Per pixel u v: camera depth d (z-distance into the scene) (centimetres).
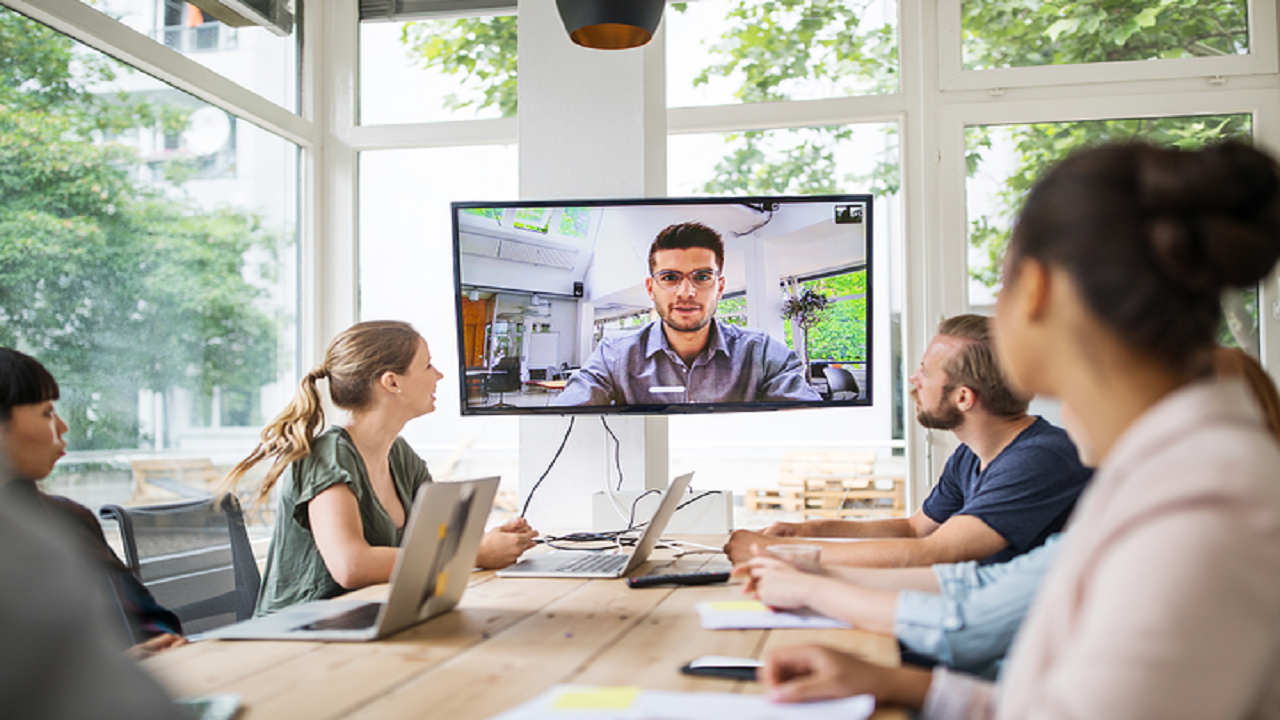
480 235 292
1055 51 341
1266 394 105
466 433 388
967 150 346
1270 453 59
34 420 160
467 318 294
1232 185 63
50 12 256
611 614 143
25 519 38
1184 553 56
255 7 357
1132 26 336
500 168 386
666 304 296
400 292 393
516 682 105
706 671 107
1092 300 66
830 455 360
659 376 298
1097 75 335
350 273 390
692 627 133
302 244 386
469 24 388
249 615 200
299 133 377
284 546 194
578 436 314
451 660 115
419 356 214
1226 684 54
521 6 321
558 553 215
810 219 295
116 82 287
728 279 296
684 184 369
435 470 389
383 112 393
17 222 250
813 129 361
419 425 391
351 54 391
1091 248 65
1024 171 343
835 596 131
